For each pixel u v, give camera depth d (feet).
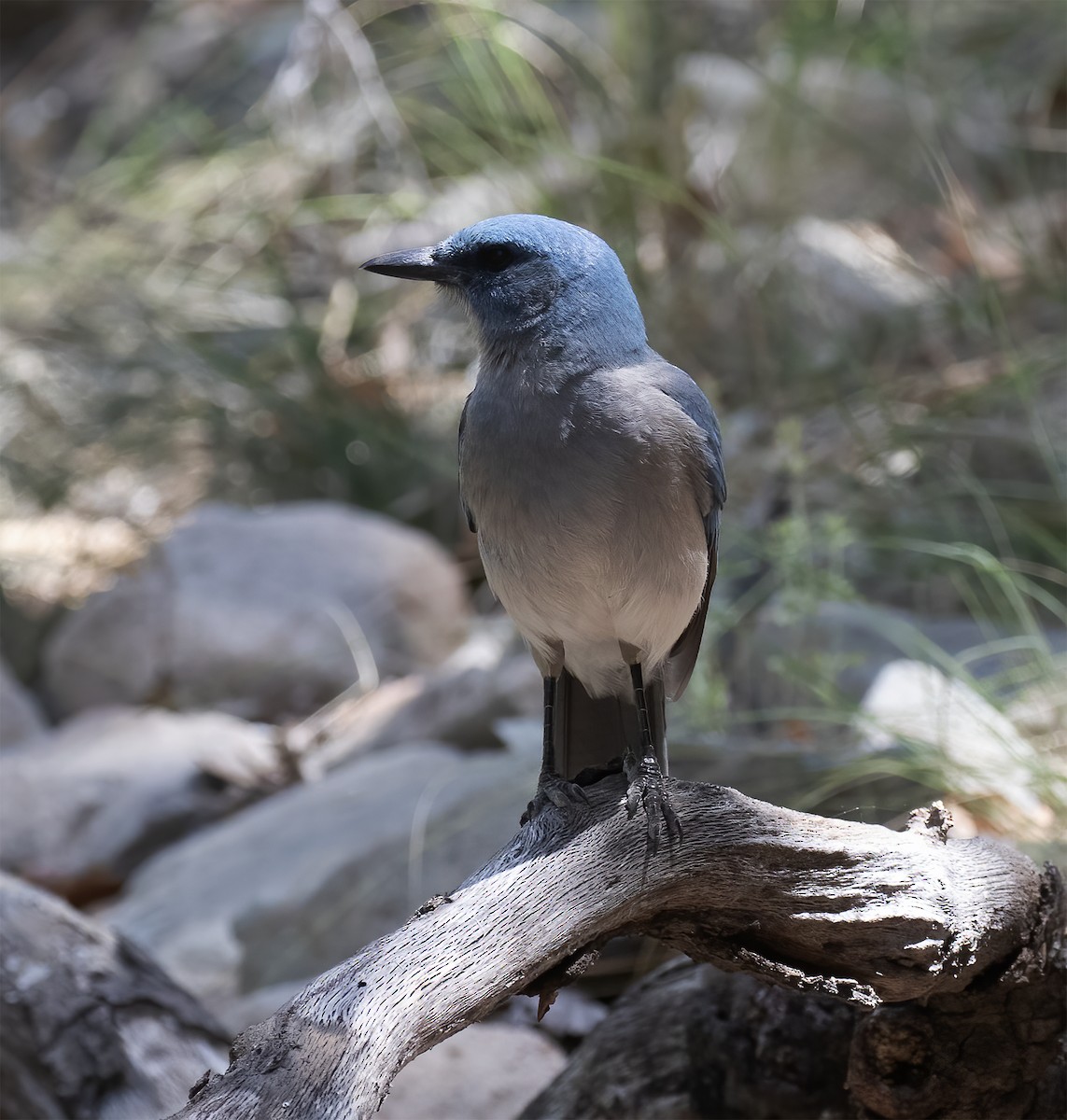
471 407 19.88
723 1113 19.42
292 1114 12.64
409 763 32.68
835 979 16.67
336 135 52.80
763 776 27.89
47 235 57.16
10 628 45.47
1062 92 53.16
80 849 33.58
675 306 45.57
